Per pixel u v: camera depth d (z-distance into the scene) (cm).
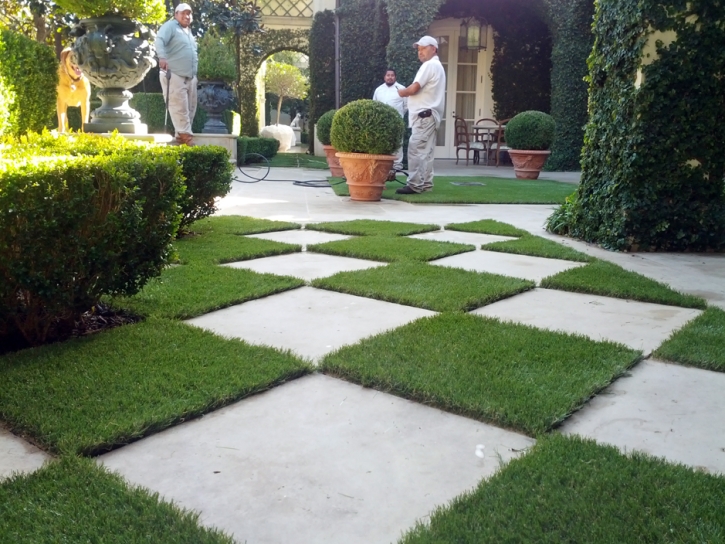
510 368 221
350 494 149
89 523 133
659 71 443
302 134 2503
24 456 162
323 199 743
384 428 182
